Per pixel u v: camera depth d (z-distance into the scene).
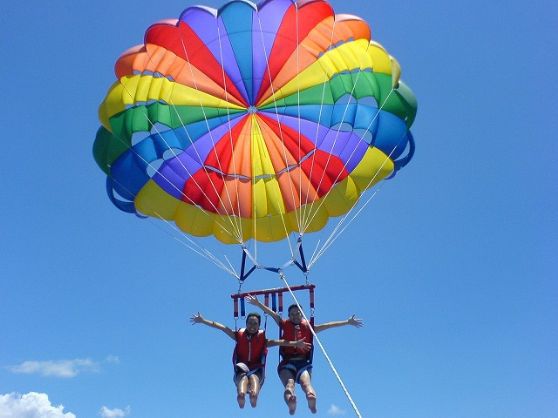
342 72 10.99
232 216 11.09
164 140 10.97
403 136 11.02
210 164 11.23
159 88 10.83
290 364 8.78
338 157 11.09
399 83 11.13
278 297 9.28
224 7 10.30
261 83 11.11
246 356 8.86
